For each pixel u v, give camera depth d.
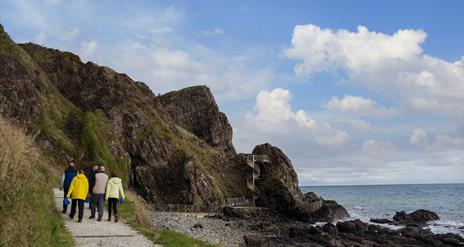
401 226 73.19
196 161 96.38
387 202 147.00
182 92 143.75
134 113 103.25
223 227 60.31
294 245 47.22
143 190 91.75
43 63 113.19
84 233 16.94
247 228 63.84
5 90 80.56
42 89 90.62
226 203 95.44
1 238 10.09
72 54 121.69
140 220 26.06
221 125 139.75
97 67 116.38
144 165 96.38
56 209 19.00
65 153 76.81
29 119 79.56
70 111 94.25
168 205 86.12
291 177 111.44
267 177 105.06
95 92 108.81
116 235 17.12
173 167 97.38
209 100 141.88
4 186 11.52
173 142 102.62
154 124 105.12
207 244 18.73
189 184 91.38
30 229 11.59
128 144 98.00
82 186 19.53
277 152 113.94
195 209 88.25
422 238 53.38
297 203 92.25
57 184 32.38
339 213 94.88
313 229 57.69
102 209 20.73
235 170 112.31
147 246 15.49
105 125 95.31
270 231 61.69
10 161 12.48
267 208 95.06
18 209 11.42
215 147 136.38
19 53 91.31
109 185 21.08
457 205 125.56
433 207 119.25
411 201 149.25
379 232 61.38
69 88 110.50
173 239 17.44
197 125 137.50
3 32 95.38
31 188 13.46
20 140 13.62
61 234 14.95
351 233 60.59
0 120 13.70
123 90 110.62
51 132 79.69
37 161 17.23
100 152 83.06
